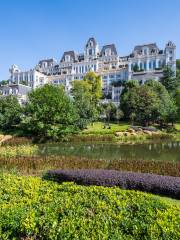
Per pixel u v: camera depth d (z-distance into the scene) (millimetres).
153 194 13531
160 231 6309
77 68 135250
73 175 15211
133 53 119438
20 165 20859
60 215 7367
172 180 13773
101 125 69625
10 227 6930
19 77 141750
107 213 7398
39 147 40188
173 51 110875
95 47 137500
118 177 14344
